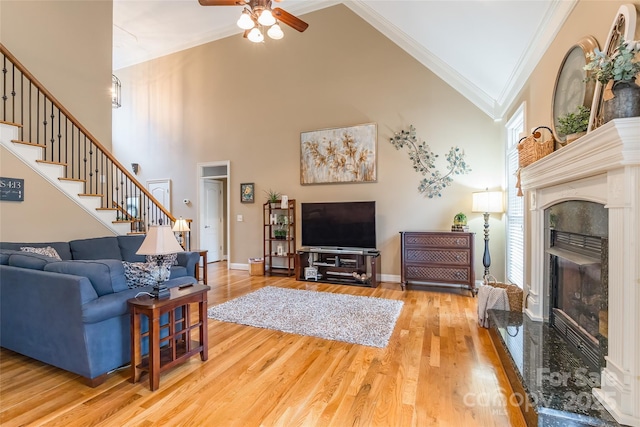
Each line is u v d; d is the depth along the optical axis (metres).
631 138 1.38
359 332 2.98
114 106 7.31
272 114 5.94
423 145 4.93
